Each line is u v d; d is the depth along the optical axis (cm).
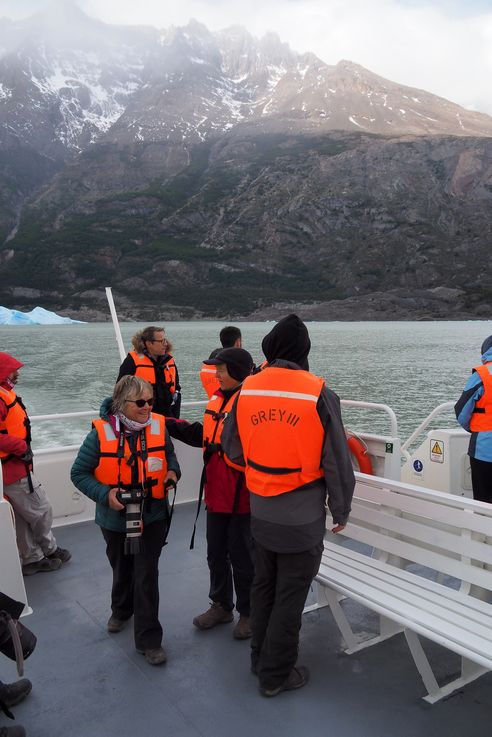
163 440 297
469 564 265
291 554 253
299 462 246
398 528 293
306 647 303
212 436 314
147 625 295
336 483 244
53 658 300
